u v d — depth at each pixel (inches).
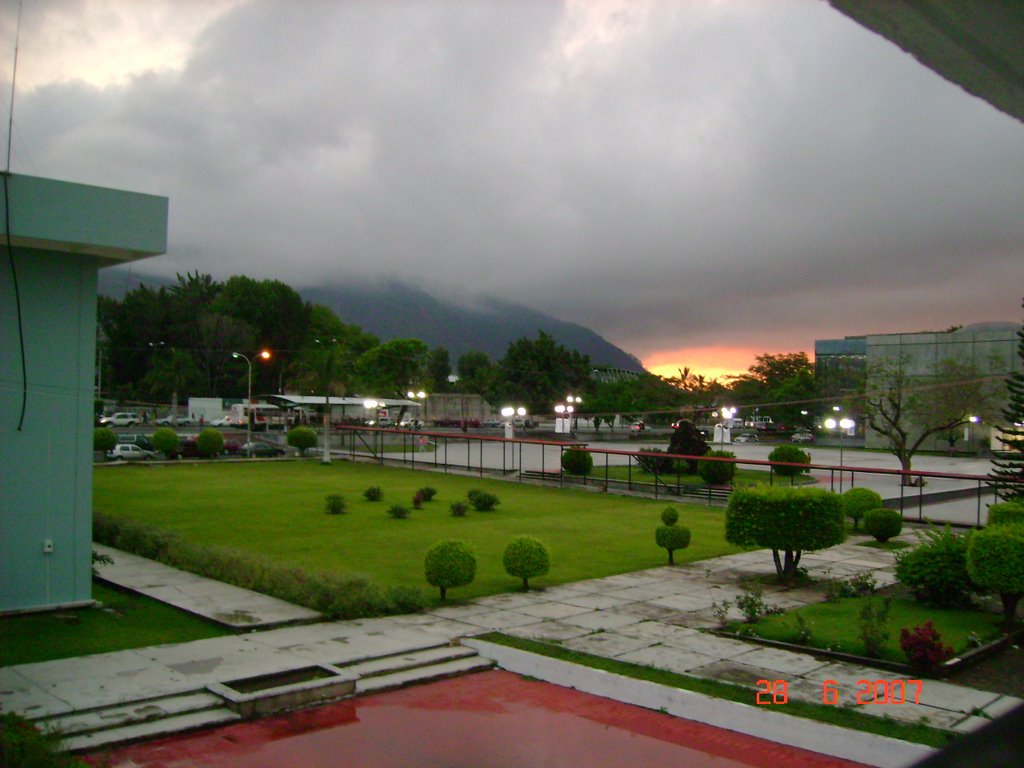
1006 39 53.7
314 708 383.2
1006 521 601.3
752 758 327.9
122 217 497.0
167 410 3255.4
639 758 327.3
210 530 887.1
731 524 681.6
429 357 4293.8
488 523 970.7
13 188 459.2
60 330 513.3
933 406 1444.4
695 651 458.9
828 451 2172.7
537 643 474.6
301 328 3676.2
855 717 350.6
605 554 788.0
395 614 546.0
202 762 317.4
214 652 441.1
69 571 518.3
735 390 3442.4
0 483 491.8
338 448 2175.2
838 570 719.7
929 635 418.0
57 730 315.9
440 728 359.6
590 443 2443.4
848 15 57.6
